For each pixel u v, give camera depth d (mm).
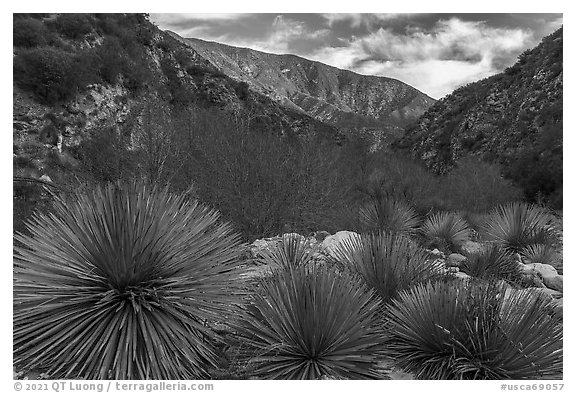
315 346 3965
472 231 13961
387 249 5539
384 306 4945
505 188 24188
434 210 16219
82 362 3826
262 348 3994
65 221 4602
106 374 3650
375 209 11648
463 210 18734
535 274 7953
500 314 4242
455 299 4301
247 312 4277
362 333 4086
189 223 4652
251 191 11766
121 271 4004
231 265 4684
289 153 13422
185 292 4184
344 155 20297
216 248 4719
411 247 5887
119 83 28234
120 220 4250
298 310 4070
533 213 11984
